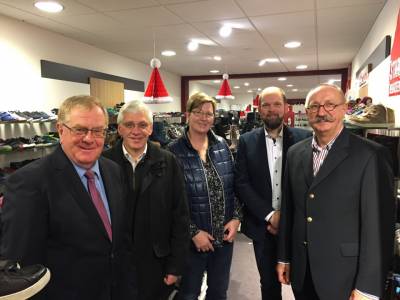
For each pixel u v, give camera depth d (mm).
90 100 1058
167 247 1566
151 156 1551
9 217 918
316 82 10289
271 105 1817
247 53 5684
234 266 2961
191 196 1770
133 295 1367
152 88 4117
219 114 5574
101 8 3312
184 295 1821
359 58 5242
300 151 1470
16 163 3574
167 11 3406
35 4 3191
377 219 1193
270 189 1848
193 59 6324
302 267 1393
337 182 1273
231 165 1938
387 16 3029
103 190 1158
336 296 1268
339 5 3203
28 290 830
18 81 3777
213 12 3432
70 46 4629
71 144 1027
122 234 1185
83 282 1018
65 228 983
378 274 1175
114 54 5781
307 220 1347
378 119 2137
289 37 4508
